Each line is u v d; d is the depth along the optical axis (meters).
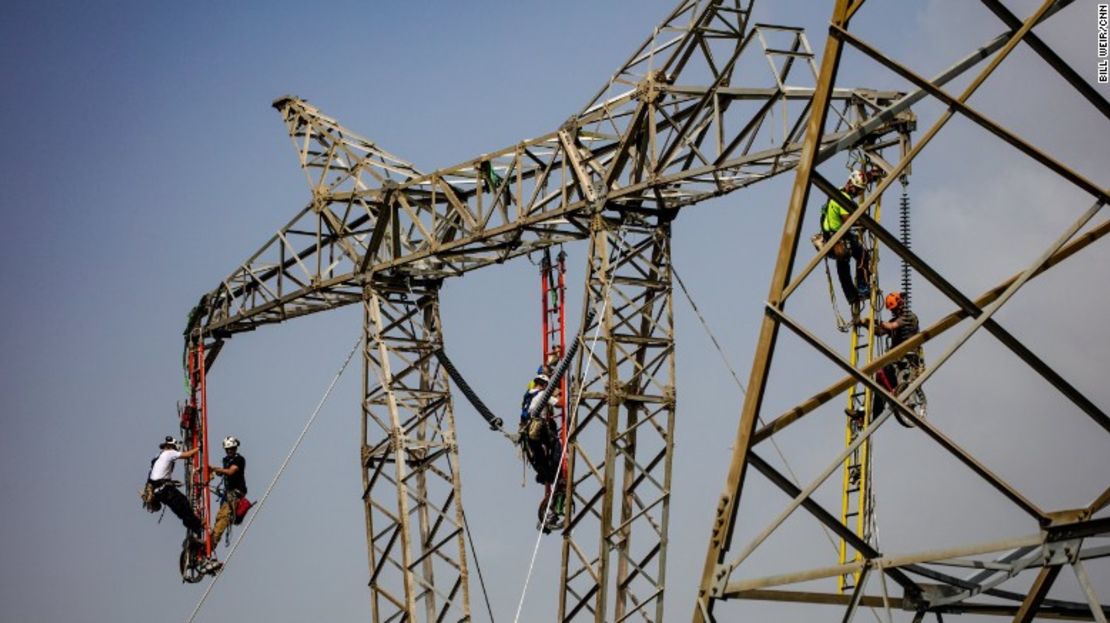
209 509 61.66
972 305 25.62
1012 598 26.88
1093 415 25.47
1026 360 25.58
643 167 45.19
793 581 25.44
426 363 53.56
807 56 42.31
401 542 51.47
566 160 46.81
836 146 26.22
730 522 25.69
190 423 63.25
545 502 50.06
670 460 45.88
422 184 51.34
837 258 41.84
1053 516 24.39
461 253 50.22
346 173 53.88
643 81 44.31
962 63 26.41
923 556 24.81
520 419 50.09
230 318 60.44
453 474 52.25
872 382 25.11
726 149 43.12
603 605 45.34
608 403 45.19
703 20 43.84
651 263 46.28
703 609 25.75
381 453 52.75
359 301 55.59
